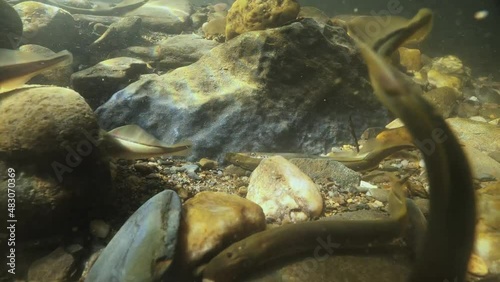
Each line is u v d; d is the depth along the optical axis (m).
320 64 0.40
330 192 0.29
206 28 0.68
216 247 0.19
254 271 0.19
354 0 1.06
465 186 0.11
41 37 0.52
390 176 0.33
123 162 0.31
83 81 0.42
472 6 0.94
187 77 0.39
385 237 0.20
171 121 0.36
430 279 0.13
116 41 0.60
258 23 0.46
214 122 0.36
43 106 0.22
